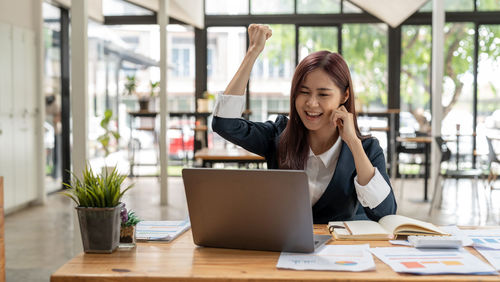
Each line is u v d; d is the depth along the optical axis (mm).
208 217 1537
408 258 1407
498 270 1315
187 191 1537
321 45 10352
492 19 9820
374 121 10234
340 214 1984
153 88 10070
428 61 10125
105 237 1499
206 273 1308
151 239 1656
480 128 9961
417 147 7820
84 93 4160
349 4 10211
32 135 6961
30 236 5152
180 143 11328
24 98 6750
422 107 10164
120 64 10148
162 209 6559
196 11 9719
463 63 10000
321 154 1971
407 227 1625
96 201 1498
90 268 1362
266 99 10570
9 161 6352
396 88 10219
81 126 4148
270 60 10500
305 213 1439
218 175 1484
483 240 1608
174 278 1283
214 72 10547
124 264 1398
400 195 7789
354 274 1285
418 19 10039
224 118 1944
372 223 1745
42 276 3805
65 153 8445
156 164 10141
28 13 7012
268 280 1255
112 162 9719
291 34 10398
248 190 1469
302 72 1823
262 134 2115
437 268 1310
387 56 10258
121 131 10219
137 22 9961
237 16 10320
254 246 1528
